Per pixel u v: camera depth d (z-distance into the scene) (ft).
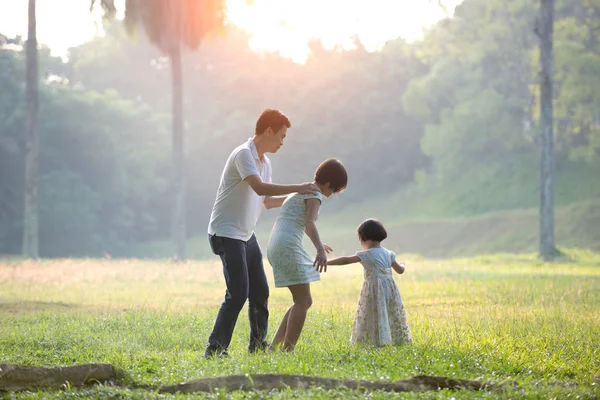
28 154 140.97
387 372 23.59
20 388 22.95
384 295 30.94
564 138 214.90
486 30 211.20
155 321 39.93
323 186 30.30
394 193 262.26
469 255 189.78
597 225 183.52
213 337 28.71
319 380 22.33
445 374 23.68
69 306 54.95
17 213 232.94
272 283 72.28
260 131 29.91
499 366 25.55
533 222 195.72
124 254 232.73
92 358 28.48
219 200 29.53
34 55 140.15
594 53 207.41
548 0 131.95
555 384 23.07
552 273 87.30
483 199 222.07
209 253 223.71
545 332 34.35
